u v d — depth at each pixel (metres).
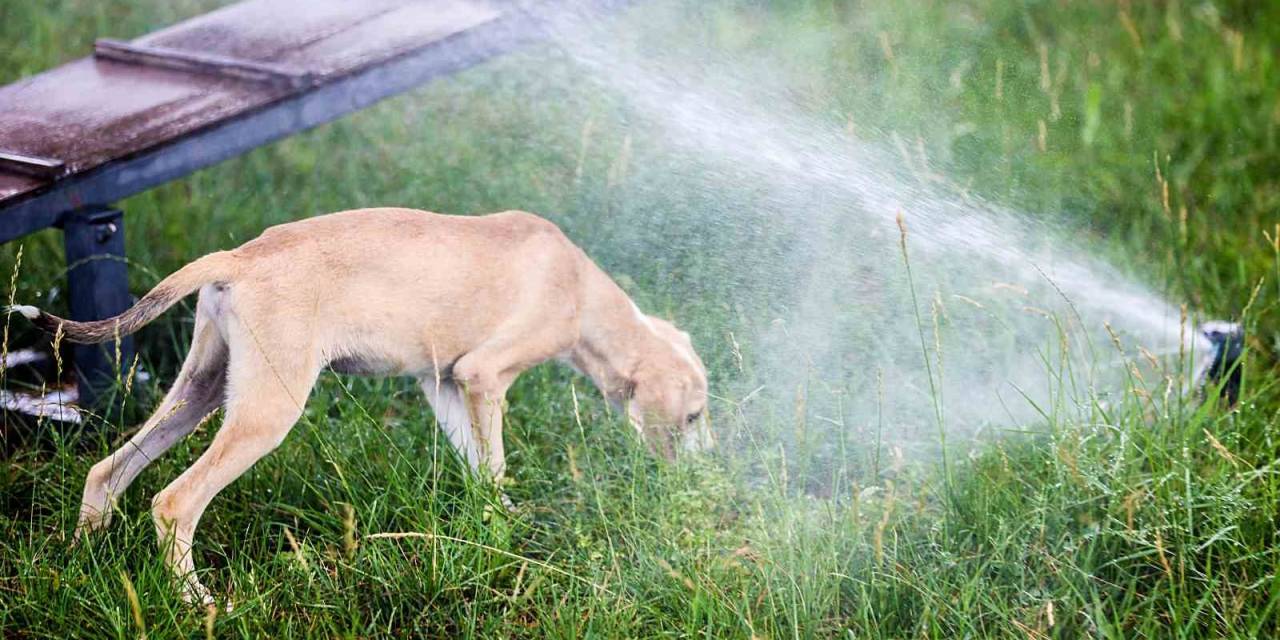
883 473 6.03
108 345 6.61
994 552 5.13
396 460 5.94
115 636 4.85
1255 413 6.14
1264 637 4.89
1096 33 11.51
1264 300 7.61
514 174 9.00
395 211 5.89
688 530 5.49
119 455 5.51
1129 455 5.52
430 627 5.11
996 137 9.27
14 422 6.48
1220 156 9.51
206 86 7.21
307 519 5.58
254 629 4.94
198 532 5.65
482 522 5.52
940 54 10.87
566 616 4.95
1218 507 5.26
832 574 5.12
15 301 7.46
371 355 5.76
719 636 4.84
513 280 6.08
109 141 6.56
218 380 5.66
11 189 6.21
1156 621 4.88
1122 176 9.16
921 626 4.94
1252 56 10.97
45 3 11.75
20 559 5.26
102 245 6.54
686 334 6.71
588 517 5.81
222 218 8.66
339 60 7.27
